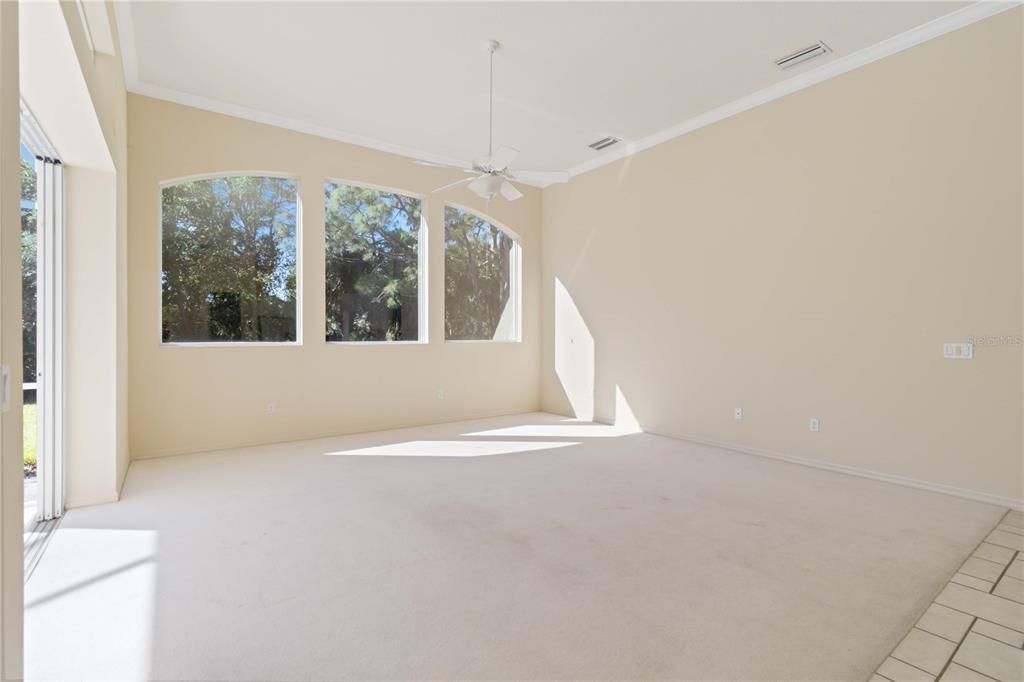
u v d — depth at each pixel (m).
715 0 3.43
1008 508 3.39
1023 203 3.39
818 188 4.40
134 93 4.56
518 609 2.14
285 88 4.65
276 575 2.41
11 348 1.11
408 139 5.84
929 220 3.79
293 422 5.39
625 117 5.28
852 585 2.35
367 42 3.92
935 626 2.04
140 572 2.43
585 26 3.72
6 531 1.07
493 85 4.59
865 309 4.13
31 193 3.12
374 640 1.92
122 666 1.75
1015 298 3.43
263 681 1.69
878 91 4.04
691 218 5.42
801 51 4.07
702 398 5.32
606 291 6.43
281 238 5.40
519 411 7.25
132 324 4.55
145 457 4.61
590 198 6.65
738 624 2.04
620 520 3.13
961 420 3.65
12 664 1.12
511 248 7.29
